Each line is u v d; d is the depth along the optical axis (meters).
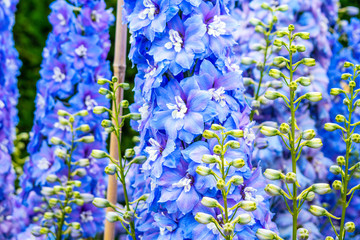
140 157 1.00
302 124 1.19
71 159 1.20
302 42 1.19
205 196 0.94
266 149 1.16
